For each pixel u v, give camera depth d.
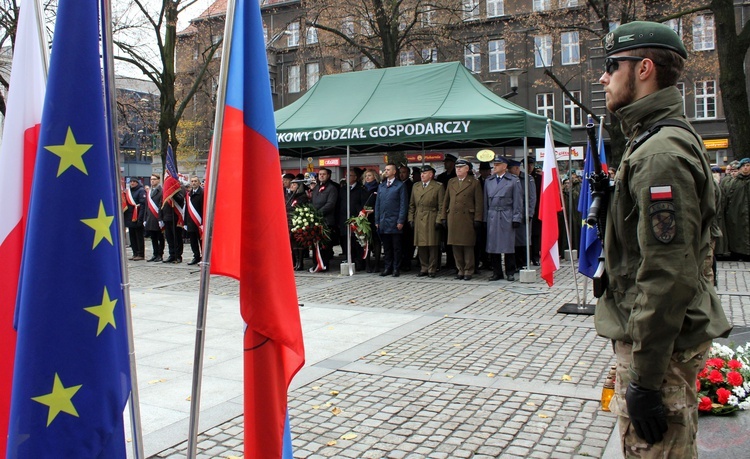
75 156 2.12
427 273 12.06
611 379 4.53
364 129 11.58
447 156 12.93
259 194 2.48
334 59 28.00
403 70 12.89
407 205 11.96
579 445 3.96
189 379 5.47
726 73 15.67
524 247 12.29
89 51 2.16
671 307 1.85
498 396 4.93
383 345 6.63
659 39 2.14
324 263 12.97
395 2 20.86
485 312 8.36
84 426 2.07
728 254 13.45
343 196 13.17
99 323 2.12
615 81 2.22
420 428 4.31
